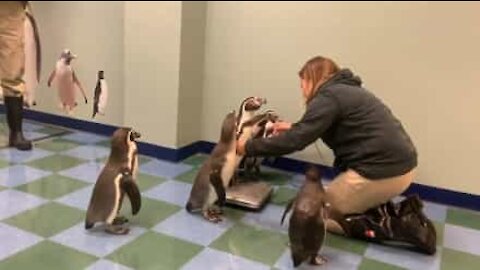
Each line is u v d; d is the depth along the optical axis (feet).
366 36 9.30
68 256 6.25
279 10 9.92
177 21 9.81
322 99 6.82
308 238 6.11
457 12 8.49
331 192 7.25
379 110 6.92
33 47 8.64
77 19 10.94
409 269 6.60
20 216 7.17
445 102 8.82
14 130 8.52
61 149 9.29
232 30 10.43
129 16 10.27
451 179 9.00
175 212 7.81
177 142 10.33
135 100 10.53
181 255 6.52
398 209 7.34
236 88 10.63
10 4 7.91
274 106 10.34
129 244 6.68
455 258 6.98
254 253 6.71
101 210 6.70
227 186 7.91
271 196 8.82
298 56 9.93
